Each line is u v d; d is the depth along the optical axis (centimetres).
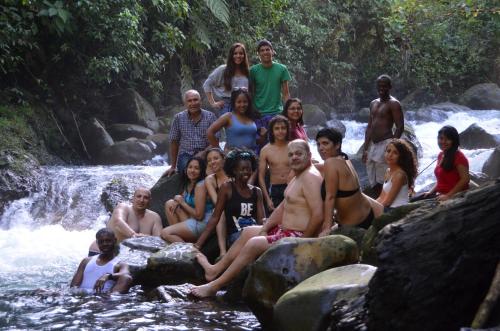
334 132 553
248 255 544
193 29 1569
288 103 726
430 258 338
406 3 1283
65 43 1351
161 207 783
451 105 1875
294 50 1870
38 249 840
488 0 1139
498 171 1044
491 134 1355
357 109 2084
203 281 602
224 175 689
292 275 464
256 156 707
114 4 1330
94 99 1491
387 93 778
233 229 637
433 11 1412
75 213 1005
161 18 1508
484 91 1939
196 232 683
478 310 322
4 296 581
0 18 1208
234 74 790
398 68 2094
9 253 817
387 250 346
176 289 566
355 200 550
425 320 337
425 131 1664
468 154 1227
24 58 1376
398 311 340
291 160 554
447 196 609
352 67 2028
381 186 783
